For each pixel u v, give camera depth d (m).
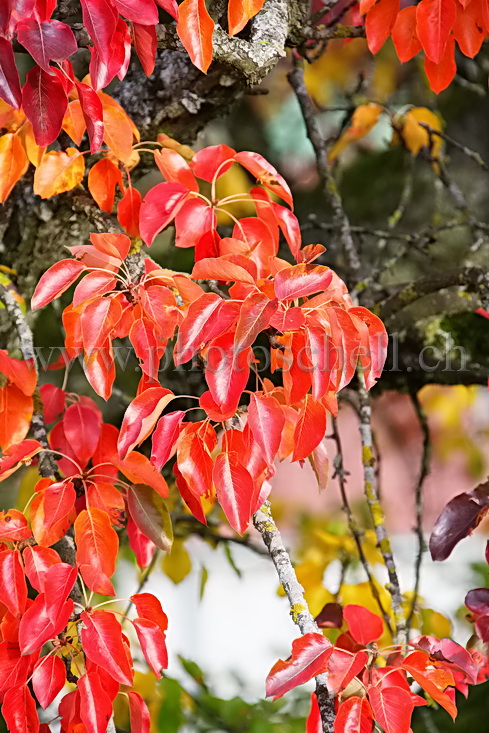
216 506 3.79
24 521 2.88
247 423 2.81
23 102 2.85
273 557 2.87
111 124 2.98
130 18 2.85
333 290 2.82
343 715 2.80
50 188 3.02
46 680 2.84
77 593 2.91
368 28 3.05
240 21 2.89
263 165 2.95
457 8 3.01
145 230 2.91
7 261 3.31
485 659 2.96
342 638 2.99
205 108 3.21
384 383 3.69
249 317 2.77
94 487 2.96
